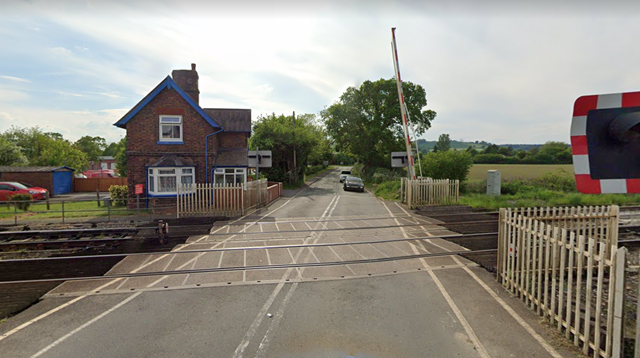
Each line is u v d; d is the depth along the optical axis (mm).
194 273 7402
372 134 43406
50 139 48375
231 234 11242
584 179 2139
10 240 11250
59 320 5305
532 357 4211
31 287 6680
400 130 44375
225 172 21297
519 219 6020
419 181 18000
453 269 7512
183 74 22922
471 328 4934
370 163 47844
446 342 4582
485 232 11352
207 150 19891
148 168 18812
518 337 4672
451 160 26188
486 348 4426
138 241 10414
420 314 5391
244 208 16047
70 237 11633
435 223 13094
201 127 19750
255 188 18031
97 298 6133
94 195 28312
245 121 24922
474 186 26672
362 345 4535
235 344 4598
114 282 6918
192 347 4523
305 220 13977
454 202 18516
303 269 7617
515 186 25609
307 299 6016
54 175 27922
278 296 6160
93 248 9727
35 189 22750
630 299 5812
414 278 6984
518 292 6031
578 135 2164
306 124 50250
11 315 5492
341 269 7602
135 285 6746
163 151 19422
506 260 6500
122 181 33594
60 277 7340
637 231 11125
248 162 21516
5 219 14852
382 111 43656
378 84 43594
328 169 80875
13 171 26703
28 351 4445
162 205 18078
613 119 2068
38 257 9133
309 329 4965
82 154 49875
